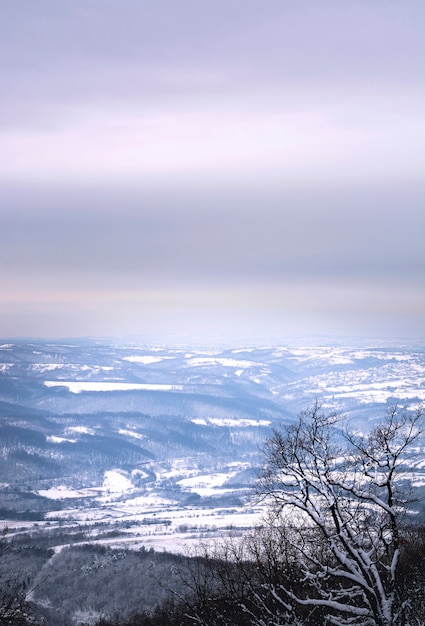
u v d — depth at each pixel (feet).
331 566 115.03
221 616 113.50
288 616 103.71
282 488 106.52
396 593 103.50
